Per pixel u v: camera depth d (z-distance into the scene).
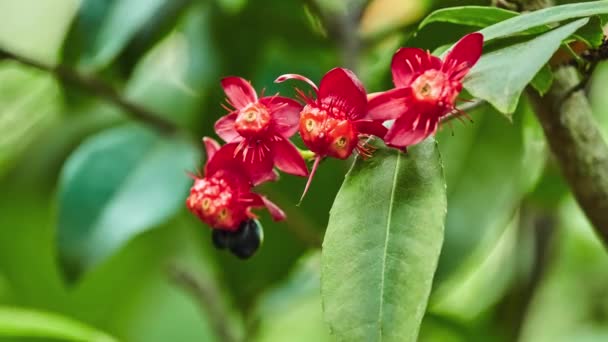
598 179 0.59
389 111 0.51
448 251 0.70
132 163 0.78
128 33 0.74
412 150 0.53
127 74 0.78
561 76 0.58
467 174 0.71
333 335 0.51
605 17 0.54
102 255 0.74
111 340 0.73
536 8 0.58
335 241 0.52
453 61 0.51
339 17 0.77
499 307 0.81
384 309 0.51
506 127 0.71
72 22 0.75
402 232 0.52
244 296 0.80
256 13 0.79
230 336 0.83
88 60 0.74
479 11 0.55
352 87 0.52
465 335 0.80
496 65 0.51
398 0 0.77
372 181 0.52
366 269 0.51
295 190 0.75
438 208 0.52
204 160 0.79
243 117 0.53
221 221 0.54
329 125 0.52
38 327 0.73
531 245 0.79
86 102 0.83
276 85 0.80
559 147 0.59
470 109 0.57
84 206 0.75
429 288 0.51
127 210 0.75
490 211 0.71
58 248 0.75
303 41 0.80
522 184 0.73
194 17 0.82
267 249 0.78
